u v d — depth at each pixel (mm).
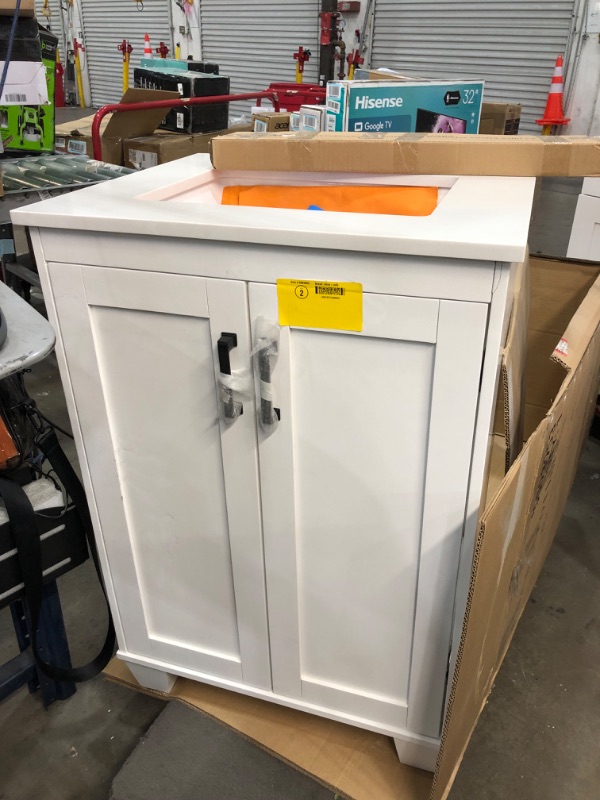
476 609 824
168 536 1141
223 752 1217
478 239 740
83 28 6031
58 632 1244
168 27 5117
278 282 846
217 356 932
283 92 2996
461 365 812
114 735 1281
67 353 1028
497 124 2447
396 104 1554
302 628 1119
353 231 785
